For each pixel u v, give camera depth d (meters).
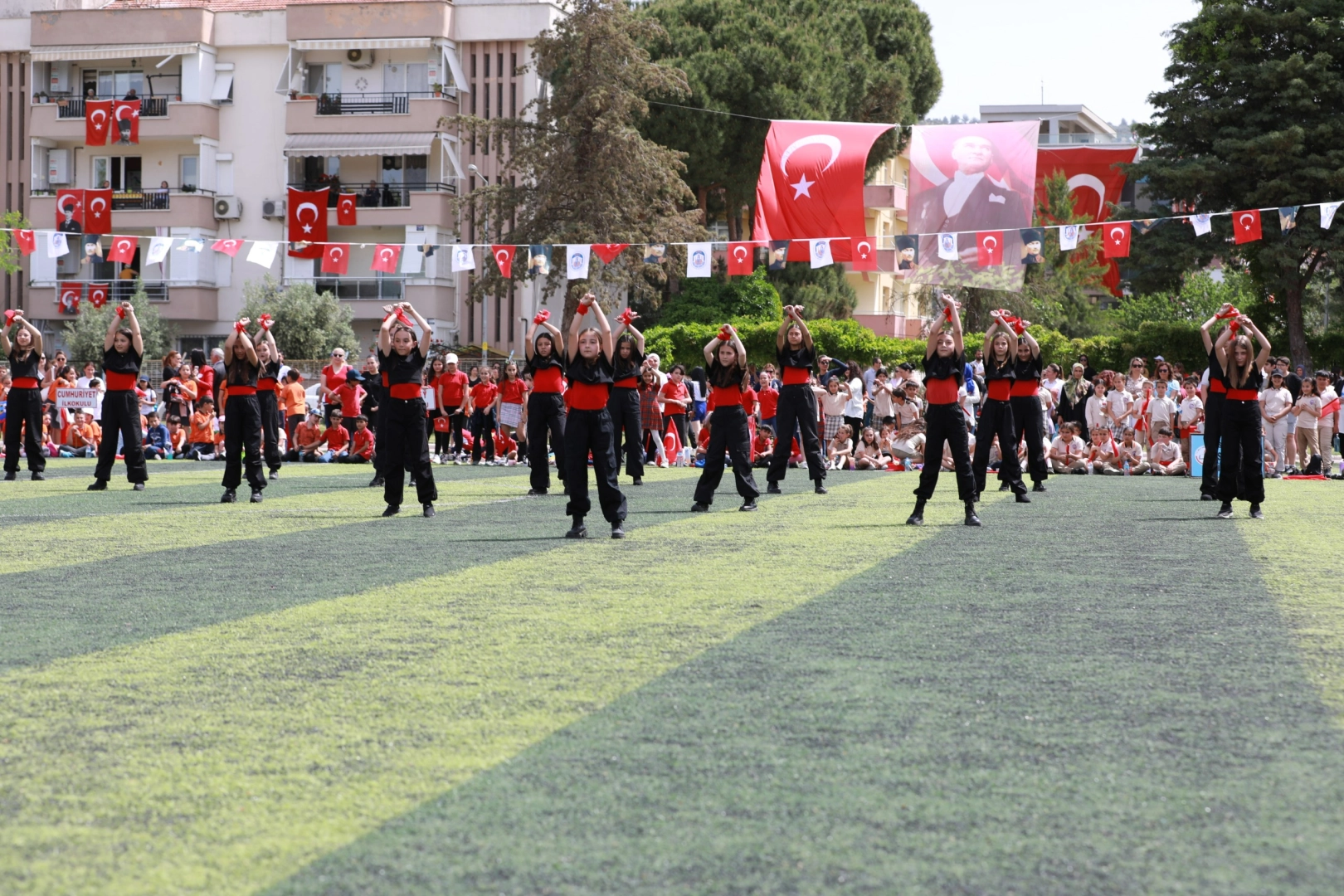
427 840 3.90
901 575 9.12
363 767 4.60
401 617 7.48
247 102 48.06
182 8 47.28
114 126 45.69
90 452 24.91
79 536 11.59
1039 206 47.16
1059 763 4.62
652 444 24.16
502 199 39.44
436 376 24.09
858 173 26.47
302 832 3.97
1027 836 3.92
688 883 3.58
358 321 47.47
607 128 37.66
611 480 11.45
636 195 39.38
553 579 8.95
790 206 26.70
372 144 46.00
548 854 3.79
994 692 5.65
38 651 6.54
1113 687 5.74
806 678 5.91
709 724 5.12
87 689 5.76
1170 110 39.94
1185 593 8.34
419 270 37.91
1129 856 3.77
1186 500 15.80
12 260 48.38
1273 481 19.97
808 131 26.73
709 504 14.14
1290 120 37.91
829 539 11.34
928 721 5.17
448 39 46.03
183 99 47.84
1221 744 4.87
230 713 5.32
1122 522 13.00
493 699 5.54
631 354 16.77
